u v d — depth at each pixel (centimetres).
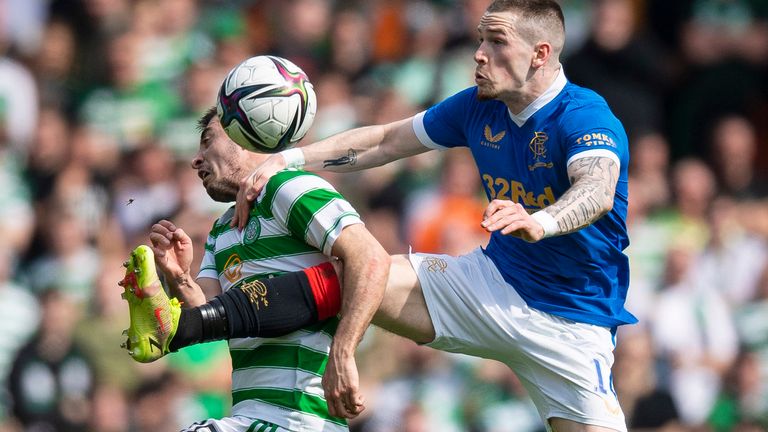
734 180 3666
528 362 1764
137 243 3338
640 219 3441
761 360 3244
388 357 3034
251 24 3972
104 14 3925
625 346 3097
